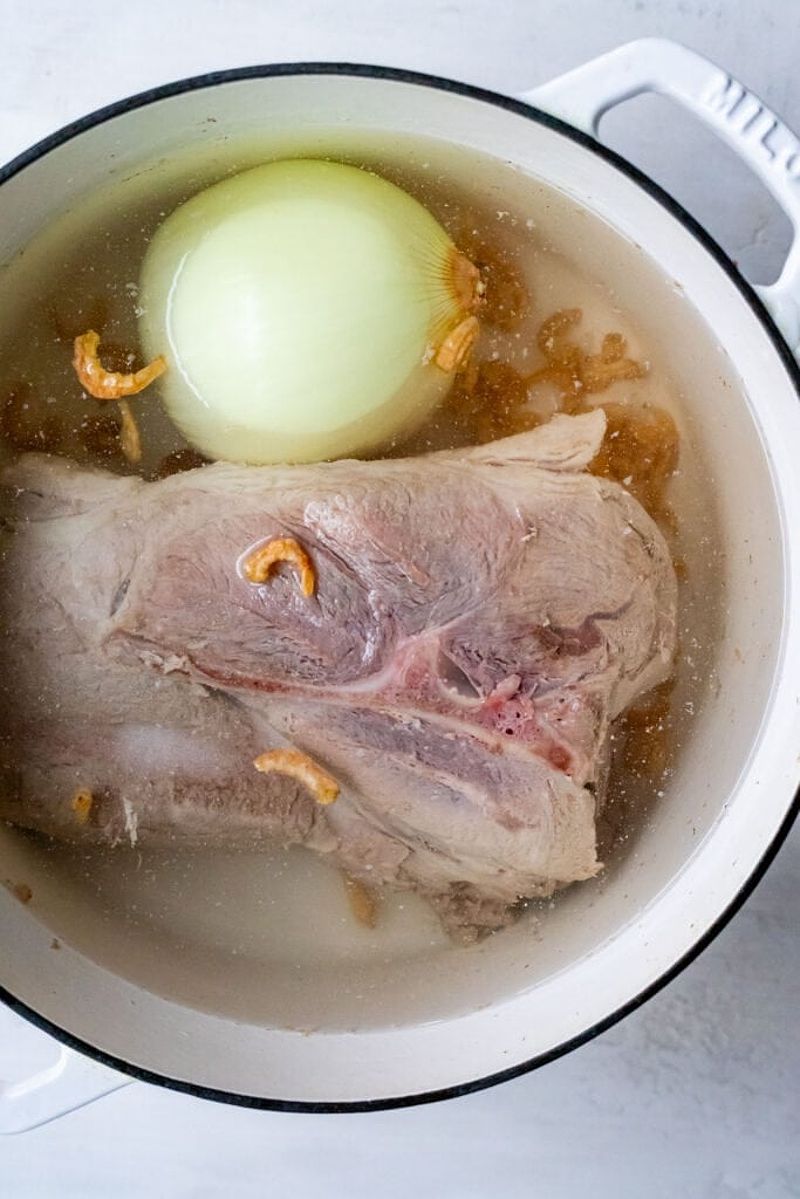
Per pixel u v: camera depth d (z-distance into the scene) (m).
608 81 0.48
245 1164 0.58
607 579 0.50
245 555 0.49
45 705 0.50
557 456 0.51
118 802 0.51
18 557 0.49
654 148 0.57
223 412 0.52
